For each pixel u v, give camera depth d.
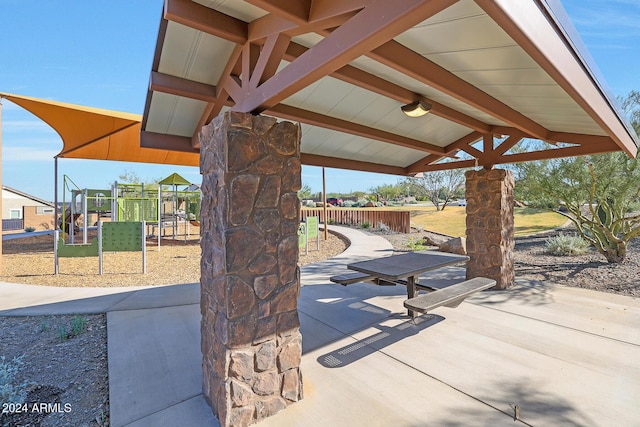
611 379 2.58
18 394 2.45
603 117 2.35
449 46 2.19
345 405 2.32
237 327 2.09
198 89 3.31
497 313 4.04
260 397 2.19
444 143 5.71
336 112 4.11
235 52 2.72
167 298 4.84
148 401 2.38
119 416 2.21
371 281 4.58
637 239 8.76
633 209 6.57
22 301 4.72
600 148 4.13
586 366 2.78
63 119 7.16
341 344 3.30
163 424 2.14
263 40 2.37
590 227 6.69
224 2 2.16
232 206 2.06
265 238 2.22
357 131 4.46
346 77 2.87
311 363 2.93
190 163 11.36
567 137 4.30
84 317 4.10
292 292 2.35
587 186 6.19
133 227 6.85
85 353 3.17
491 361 2.89
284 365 2.30
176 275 6.72
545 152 4.62
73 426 2.14
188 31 2.57
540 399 2.35
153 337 3.47
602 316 3.88
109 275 6.71
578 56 1.82
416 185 22.92
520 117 3.66
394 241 11.36
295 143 2.38
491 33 1.94
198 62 3.00
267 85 2.13
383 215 15.44
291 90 1.98
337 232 14.41
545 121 3.88
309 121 4.01
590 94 2.07
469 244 5.34
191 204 12.74
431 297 3.32
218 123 2.18
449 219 16.58
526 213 15.59
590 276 5.66
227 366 2.06
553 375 2.65
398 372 2.75
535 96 2.93
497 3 1.18
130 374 2.74
